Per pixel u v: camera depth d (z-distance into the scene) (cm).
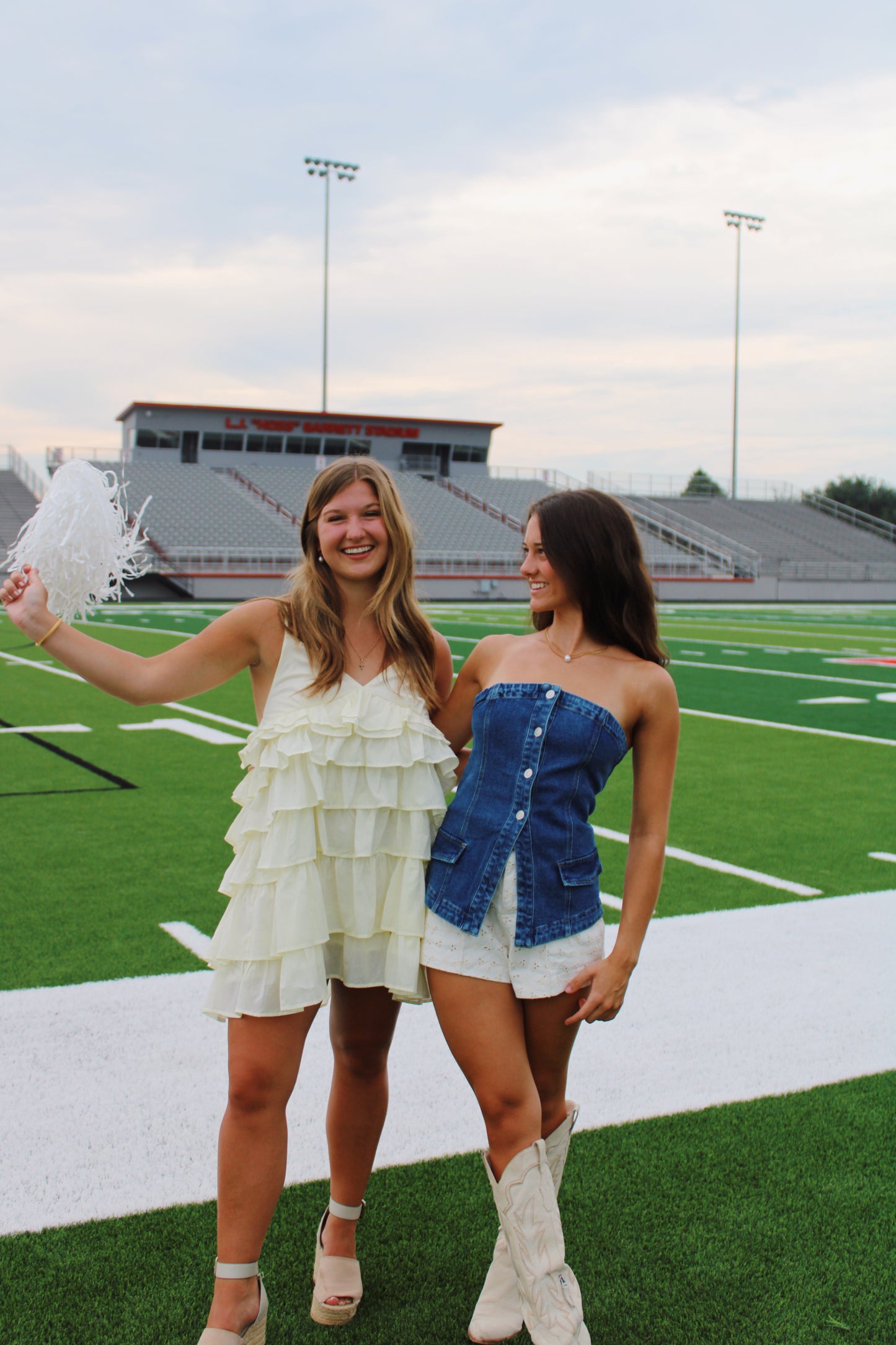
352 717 193
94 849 553
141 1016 340
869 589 4353
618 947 193
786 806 683
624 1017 350
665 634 2283
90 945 405
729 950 413
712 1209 241
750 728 1019
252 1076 188
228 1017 193
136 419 4212
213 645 203
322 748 194
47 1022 335
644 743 200
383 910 197
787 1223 236
